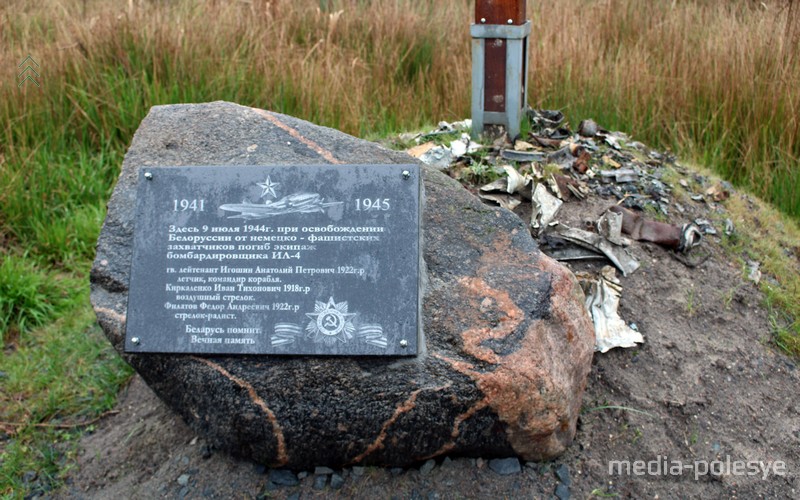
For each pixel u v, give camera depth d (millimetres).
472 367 2541
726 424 3064
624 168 4207
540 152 4082
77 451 3176
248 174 2748
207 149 3018
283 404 2605
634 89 5605
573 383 2754
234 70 5805
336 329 2592
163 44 5781
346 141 3068
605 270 3490
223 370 2619
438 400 2553
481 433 2631
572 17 6762
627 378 3148
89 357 3697
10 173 4742
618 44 6629
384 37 6746
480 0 4016
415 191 2699
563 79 5684
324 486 2734
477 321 2617
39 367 3678
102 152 5273
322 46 6559
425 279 2705
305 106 5668
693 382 3182
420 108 6090
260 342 2604
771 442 3035
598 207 3799
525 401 2547
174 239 2707
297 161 2975
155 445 3064
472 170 3807
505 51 4070
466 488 2697
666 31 6512
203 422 2732
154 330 2645
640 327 3314
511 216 2891
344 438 2639
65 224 4699
